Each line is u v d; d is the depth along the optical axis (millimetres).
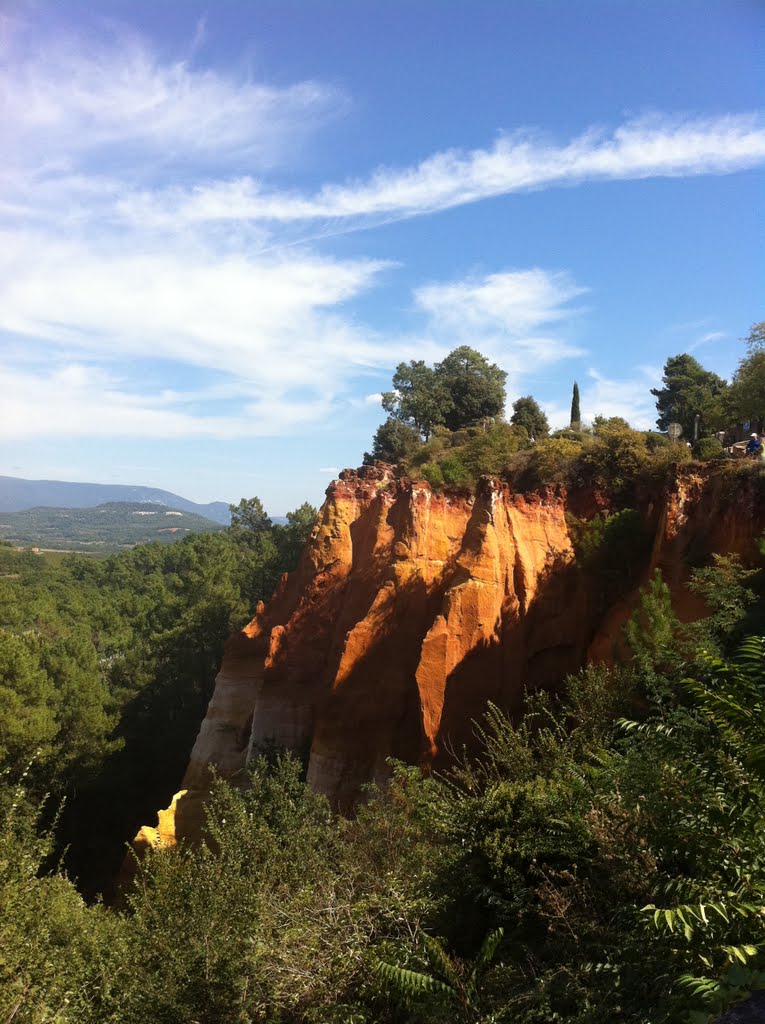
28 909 11922
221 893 10328
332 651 26266
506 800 9633
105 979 10891
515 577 22844
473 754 20344
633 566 23062
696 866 6121
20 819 14688
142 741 45656
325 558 30062
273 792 17688
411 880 10438
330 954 8711
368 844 12523
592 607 23031
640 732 7855
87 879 36406
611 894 7492
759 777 5590
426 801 12266
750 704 6109
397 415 56938
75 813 37719
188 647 51938
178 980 9273
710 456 27812
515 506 24344
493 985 7191
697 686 6293
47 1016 10195
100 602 87500
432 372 58375
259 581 58969
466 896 9461
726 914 5234
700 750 7184
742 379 36094
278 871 12383
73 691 39219
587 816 8164
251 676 31672
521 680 21844
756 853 5523
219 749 30703
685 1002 5152
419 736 21422
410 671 22688
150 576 101750
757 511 19672
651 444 32031
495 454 34531
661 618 15945
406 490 25234
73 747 38031
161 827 26125
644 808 6977
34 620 68688
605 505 27094
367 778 21984
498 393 57094
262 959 8828
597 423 40094
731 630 14242
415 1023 7344
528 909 8102
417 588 23703
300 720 27234
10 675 36688
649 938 6059
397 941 8734
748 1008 4574
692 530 21344
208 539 85000
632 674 14078
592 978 6523
